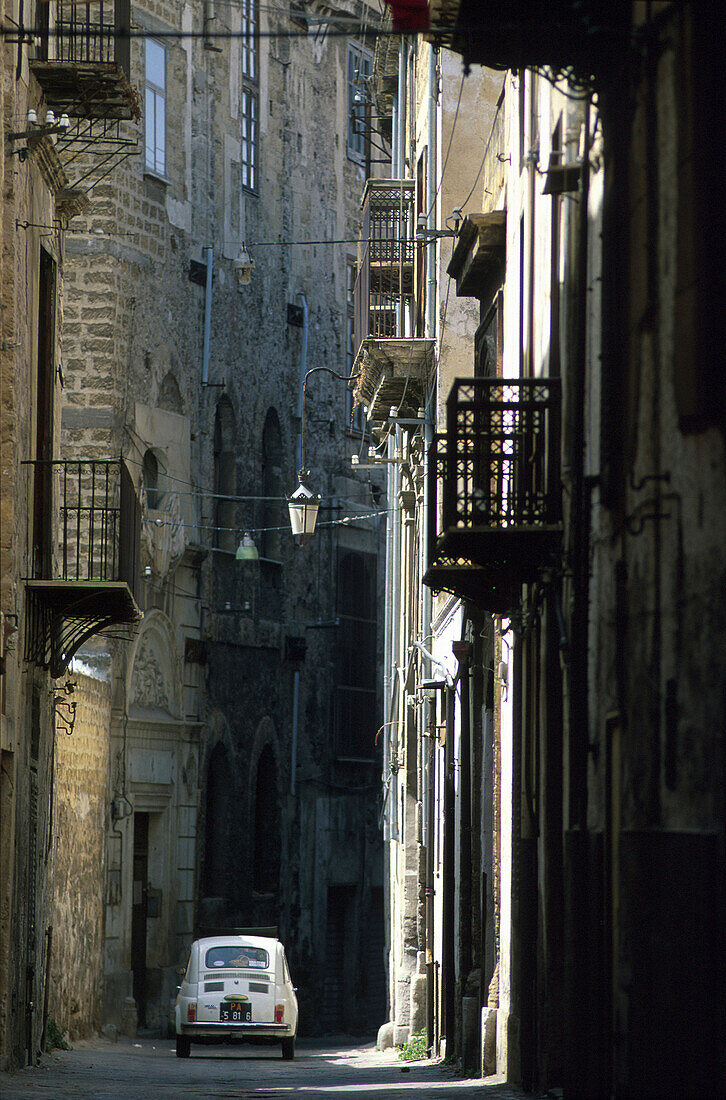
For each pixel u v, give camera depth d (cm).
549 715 3278
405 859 6994
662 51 2217
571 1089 2739
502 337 4100
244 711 8731
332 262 9869
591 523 2741
